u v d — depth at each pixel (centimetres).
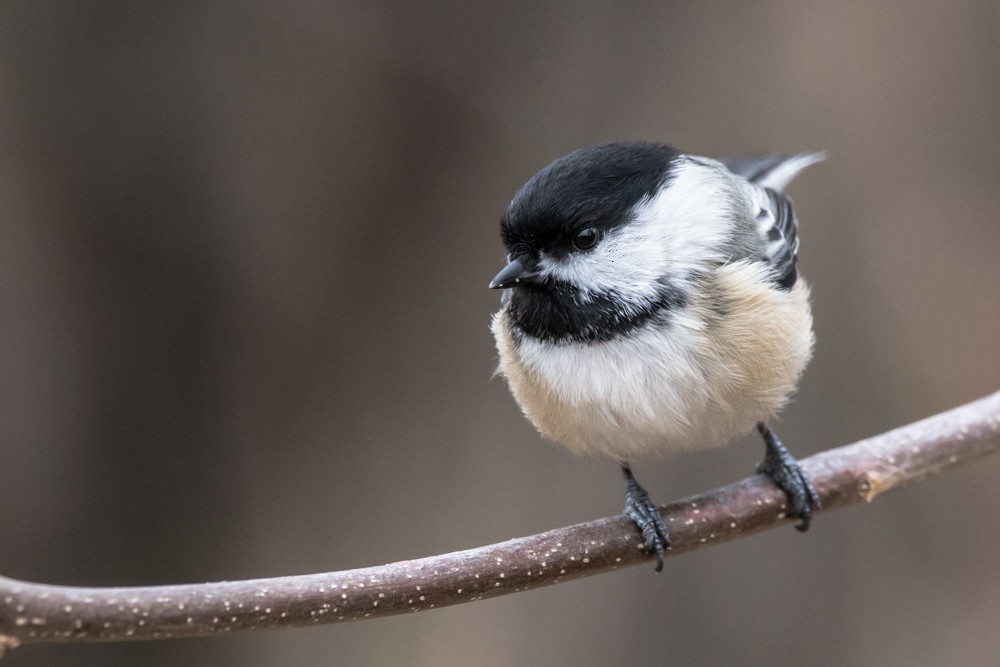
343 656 1005
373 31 1016
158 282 980
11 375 959
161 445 987
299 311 1008
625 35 1054
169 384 987
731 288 599
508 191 1038
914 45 1058
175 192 977
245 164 994
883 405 1037
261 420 1005
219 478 999
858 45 1062
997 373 1020
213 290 991
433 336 1025
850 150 1061
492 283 606
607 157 612
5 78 948
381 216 1019
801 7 1061
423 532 1016
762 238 660
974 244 1043
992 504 1020
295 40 1002
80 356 972
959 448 659
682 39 1061
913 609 1009
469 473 1021
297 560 1003
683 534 607
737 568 1016
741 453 1007
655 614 1008
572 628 1007
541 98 1045
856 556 1019
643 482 1012
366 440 1018
